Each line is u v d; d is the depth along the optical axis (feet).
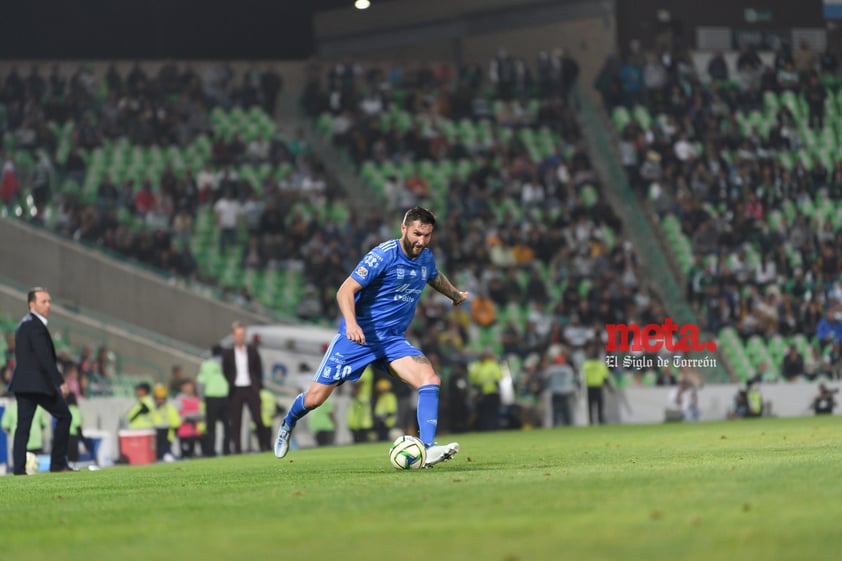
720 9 311.06
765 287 268.82
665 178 285.84
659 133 290.35
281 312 240.53
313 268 241.14
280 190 261.24
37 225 218.79
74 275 218.18
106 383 189.47
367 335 72.59
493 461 82.79
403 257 71.05
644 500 44.16
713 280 263.08
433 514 41.75
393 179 274.98
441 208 273.33
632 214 283.79
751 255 276.82
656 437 135.13
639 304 250.57
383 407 192.85
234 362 151.02
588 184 282.15
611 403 221.87
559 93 298.15
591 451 99.19
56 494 63.36
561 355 218.18
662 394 224.94
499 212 271.69
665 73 302.04
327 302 237.86
